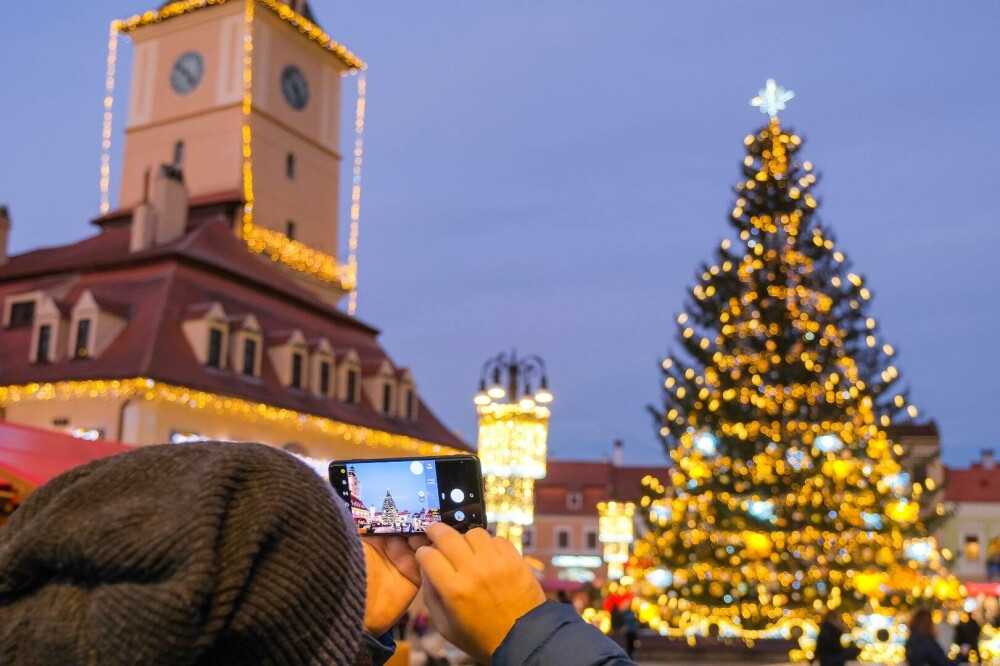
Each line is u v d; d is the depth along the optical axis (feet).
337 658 3.42
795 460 65.72
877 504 65.10
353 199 175.22
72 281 117.08
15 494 29.68
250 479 3.45
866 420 67.36
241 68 156.04
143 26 165.89
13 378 105.50
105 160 164.96
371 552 5.31
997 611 84.17
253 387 112.98
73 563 3.16
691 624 67.77
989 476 189.88
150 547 3.11
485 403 53.57
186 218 131.54
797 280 73.67
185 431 102.17
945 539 185.98
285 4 161.58
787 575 64.03
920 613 38.78
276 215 158.10
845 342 74.38
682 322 77.97
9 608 3.22
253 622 3.20
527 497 53.06
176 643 3.02
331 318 137.80
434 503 5.40
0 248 128.98
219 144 155.43
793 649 65.72
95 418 100.17
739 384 70.90
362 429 126.52
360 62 177.47
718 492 68.54
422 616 87.51
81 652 3.04
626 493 225.97
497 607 4.24
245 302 121.29
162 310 108.37
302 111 166.30
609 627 69.26
